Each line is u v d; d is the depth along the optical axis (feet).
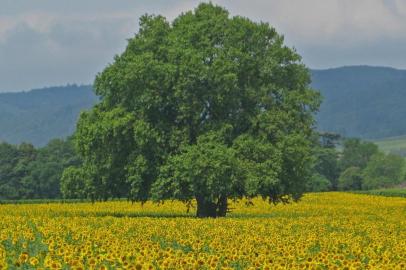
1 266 120.06
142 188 299.79
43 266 123.54
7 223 230.07
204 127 299.99
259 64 310.65
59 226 204.85
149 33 321.32
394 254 152.87
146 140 290.35
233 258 138.10
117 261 130.21
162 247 166.30
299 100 307.17
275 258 138.00
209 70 294.25
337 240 181.27
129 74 297.94
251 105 310.65
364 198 498.28
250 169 281.95
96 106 318.65
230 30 307.17
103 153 306.14
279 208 378.12
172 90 300.40
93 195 313.12
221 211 312.71
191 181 278.05
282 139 296.10
